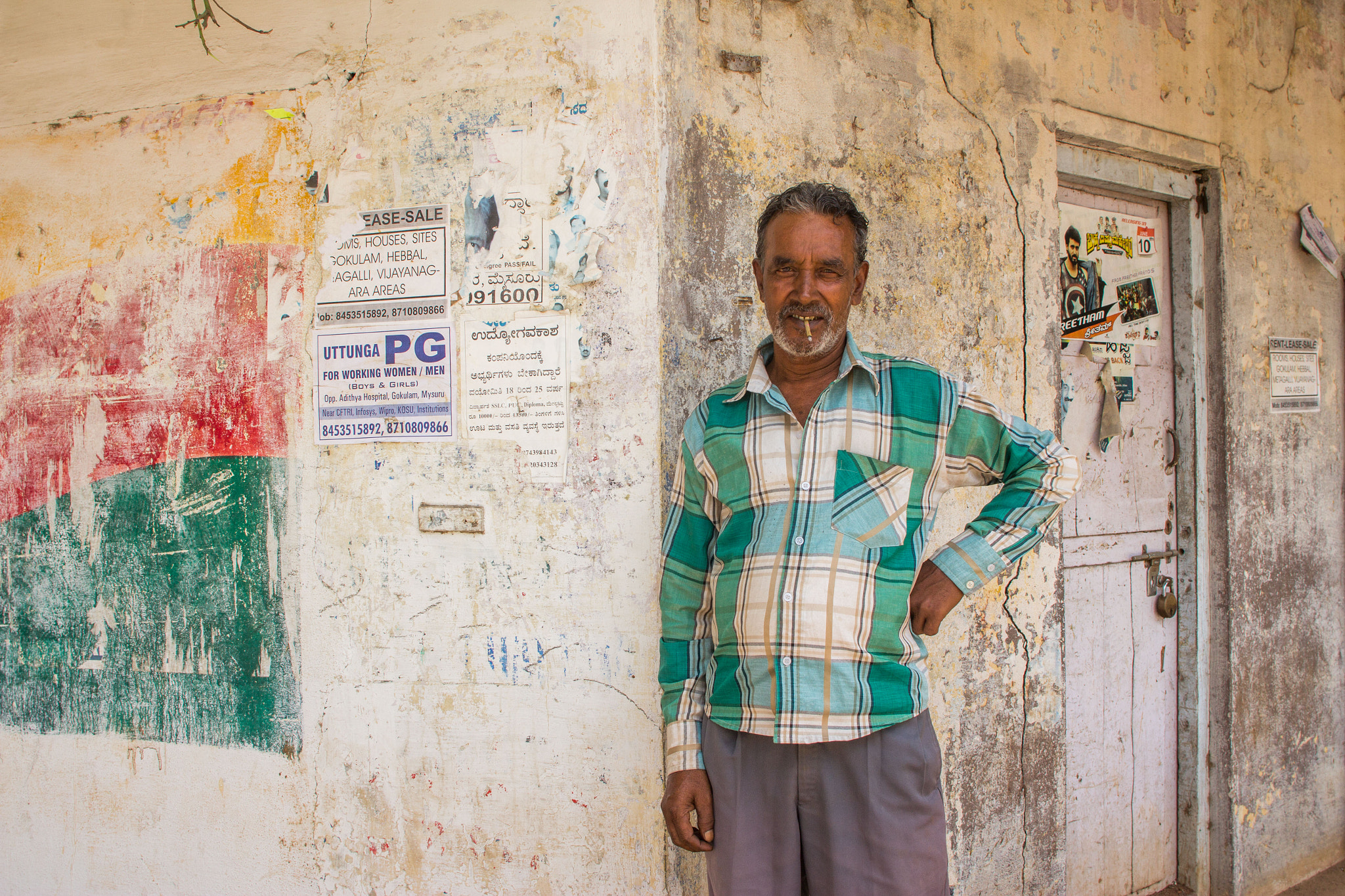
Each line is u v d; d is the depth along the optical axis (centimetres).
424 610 220
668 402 203
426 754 219
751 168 218
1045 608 269
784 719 148
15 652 254
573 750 208
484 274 214
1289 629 346
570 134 208
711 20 212
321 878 227
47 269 252
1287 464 348
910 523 155
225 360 237
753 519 158
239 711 235
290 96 231
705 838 160
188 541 240
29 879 251
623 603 204
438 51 219
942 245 252
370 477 224
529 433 211
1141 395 319
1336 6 370
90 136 249
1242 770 324
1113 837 305
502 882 213
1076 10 282
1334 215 371
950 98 255
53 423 251
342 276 226
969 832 249
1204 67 319
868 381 160
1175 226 329
